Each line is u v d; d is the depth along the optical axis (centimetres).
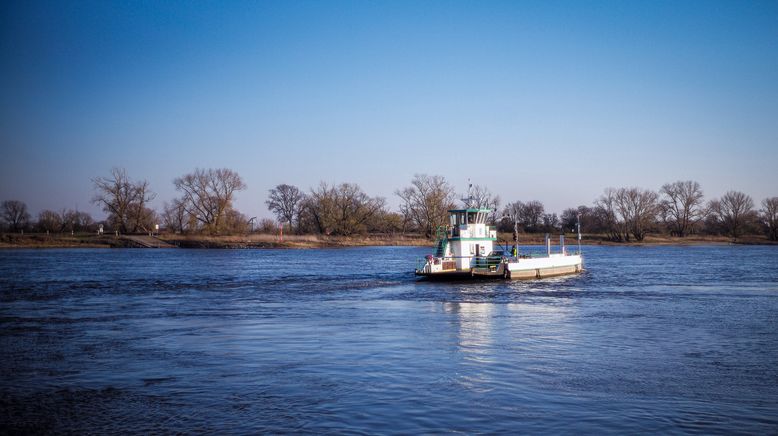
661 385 2178
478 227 6531
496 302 4628
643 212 19075
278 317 3847
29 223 19212
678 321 3659
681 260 11294
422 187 17975
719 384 2197
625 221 19275
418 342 2970
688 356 2666
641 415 1844
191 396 2052
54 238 15450
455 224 6600
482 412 1870
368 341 2998
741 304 4522
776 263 10194
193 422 1798
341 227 18225
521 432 1700
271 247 16138
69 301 4744
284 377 2286
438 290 5553
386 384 2184
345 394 2062
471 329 3356
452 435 1678
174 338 3094
